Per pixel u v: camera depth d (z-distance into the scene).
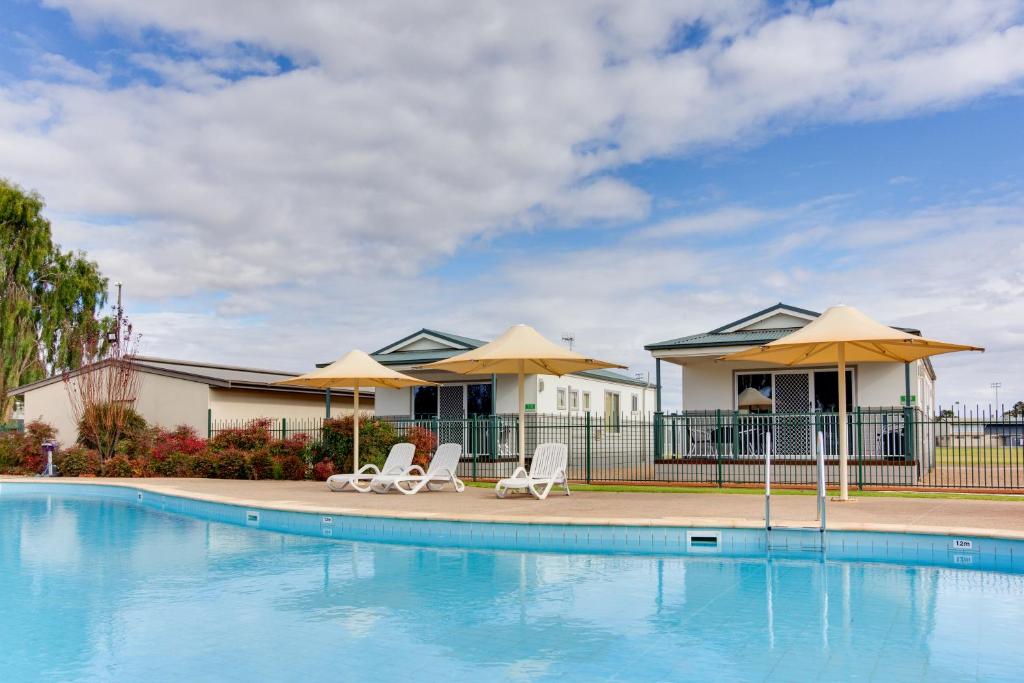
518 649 5.88
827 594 7.67
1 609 7.25
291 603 7.44
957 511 11.59
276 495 15.42
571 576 8.69
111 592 7.98
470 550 10.62
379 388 25.16
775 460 19.14
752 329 21.12
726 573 8.80
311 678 5.25
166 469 21.97
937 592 7.73
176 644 6.08
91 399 23.34
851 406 19.58
